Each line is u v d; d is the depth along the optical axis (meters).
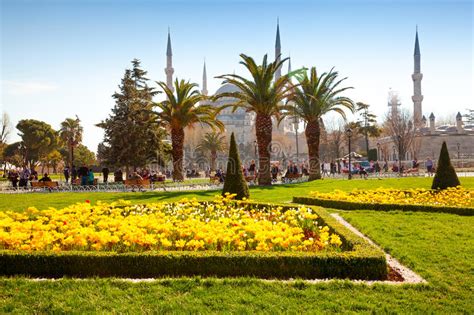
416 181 27.20
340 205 15.09
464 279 6.66
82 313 5.42
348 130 33.59
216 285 6.27
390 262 7.94
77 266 7.09
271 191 22.81
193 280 6.43
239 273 7.02
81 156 82.31
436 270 7.16
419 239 9.50
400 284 6.43
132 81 40.84
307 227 10.66
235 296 5.88
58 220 10.44
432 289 6.22
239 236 8.04
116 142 39.22
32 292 6.08
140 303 5.68
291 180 33.97
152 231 9.27
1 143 62.31
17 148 81.00
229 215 11.80
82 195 22.88
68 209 10.92
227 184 16.97
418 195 16.89
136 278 6.94
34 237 7.81
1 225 8.78
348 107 32.66
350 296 5.92
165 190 26.22
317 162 32.75
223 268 7.02
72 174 34.62
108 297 5.89
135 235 7.65
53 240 7.92
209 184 29.95
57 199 20.58
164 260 7.07
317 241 8.48
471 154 67.06
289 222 11.11
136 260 7.08
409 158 68.62
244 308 5.48
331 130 81.56
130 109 39.94
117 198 20.38
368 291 6.11
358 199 15.77
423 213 13.30
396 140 62.81
